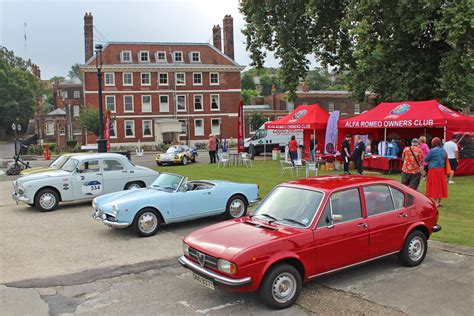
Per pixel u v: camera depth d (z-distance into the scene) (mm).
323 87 109250
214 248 5508
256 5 27016
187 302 5711
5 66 76875
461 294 5684
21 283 6586
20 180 12766
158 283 6500
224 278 5223
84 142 52688
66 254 8188
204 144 54344
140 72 52938
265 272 5266
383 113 20000
